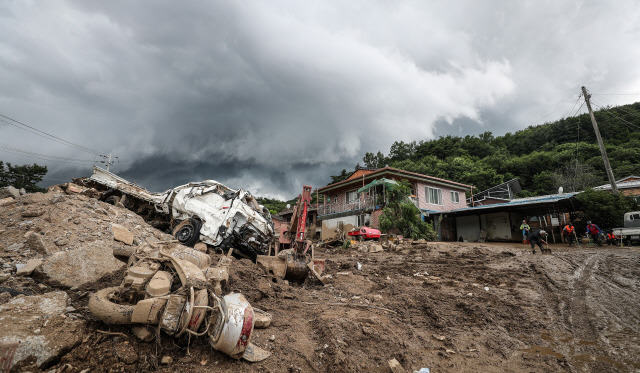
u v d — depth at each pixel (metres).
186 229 8.45
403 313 5.71
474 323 5.34
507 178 41.97
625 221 16.67
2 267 4.30
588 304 6.20
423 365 3.81
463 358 4.05
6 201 6.51
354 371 3.49
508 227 21.52
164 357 3.08
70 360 2.74
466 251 13.93
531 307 6.17
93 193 10.53
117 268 4.83
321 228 27.67
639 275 8.26
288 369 3.38
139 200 11.02
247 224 8.73
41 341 2.68
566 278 8.15
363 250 15.91
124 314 3.09
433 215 24.23
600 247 15.02
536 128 68.06
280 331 4.34
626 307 5.92
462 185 27.30
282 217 36.81
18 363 2.48
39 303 3.18
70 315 3.20
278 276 7.22
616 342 4.46
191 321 3.17
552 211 21.03
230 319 3.15
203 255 4.85
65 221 5.93
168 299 3.18
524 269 9.41
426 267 10.49
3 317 2.80
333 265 10.98
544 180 39.34
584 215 19.89
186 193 9.31
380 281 8.25
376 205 22.94
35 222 5.65
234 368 3.18
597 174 38.28
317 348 3.94
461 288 7.54
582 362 3.91
